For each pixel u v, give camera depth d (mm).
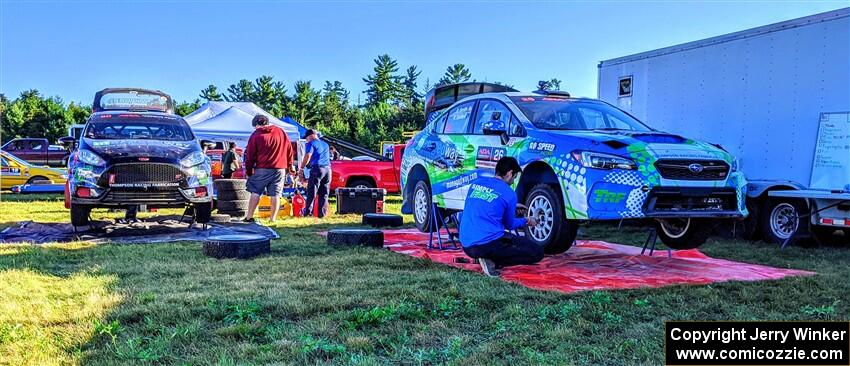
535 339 3951
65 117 58906
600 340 3969
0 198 16297
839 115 7762
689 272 6207
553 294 5039
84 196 8250
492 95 7707
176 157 8648
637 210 5785
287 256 6754
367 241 7570
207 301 4574
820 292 5402
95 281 5285
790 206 8727
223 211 11352
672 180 5863
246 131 18891
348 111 86750
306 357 3531
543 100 7387
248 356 3525
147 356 3422
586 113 7246
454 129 8250
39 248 7117
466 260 6516
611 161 5836
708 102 9344
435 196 8305
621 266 6480
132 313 4227
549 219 6379
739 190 6207
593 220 6020
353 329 4047
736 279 5871
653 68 10180
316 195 12148
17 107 60406
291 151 10656
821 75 7957
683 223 6953
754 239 9430
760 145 8711
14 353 3463
